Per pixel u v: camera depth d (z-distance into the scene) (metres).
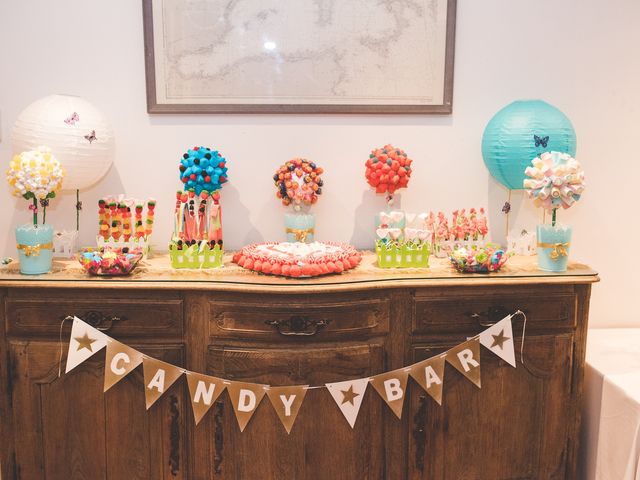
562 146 2.05
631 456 1.82
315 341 1.82
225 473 1.87
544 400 1.94
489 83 2.25
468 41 2.22
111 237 2.02
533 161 1.90
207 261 1.93
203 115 2.20
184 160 2.00
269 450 1.85
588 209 2.35
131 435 1.86
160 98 2.17
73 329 1.79
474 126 2.27
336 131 2.23
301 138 2.22
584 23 2.25
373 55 2.19
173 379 1.81
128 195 2.22
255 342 1.81
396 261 1.94
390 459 1.91
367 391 1.86
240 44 2.15
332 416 1.85
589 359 2.09
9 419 1.86
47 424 1.86
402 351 1.87
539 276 1.87
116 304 1.80
